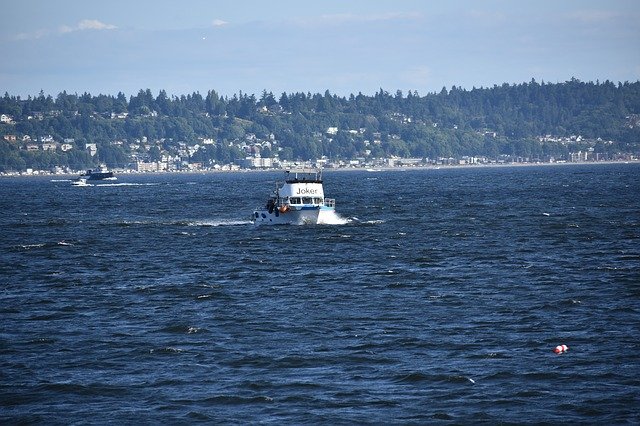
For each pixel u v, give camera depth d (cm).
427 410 13112
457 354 15662
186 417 13000
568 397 13500
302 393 13825
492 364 15050
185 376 14688
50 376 14788
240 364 15288
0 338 17212
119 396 13838
